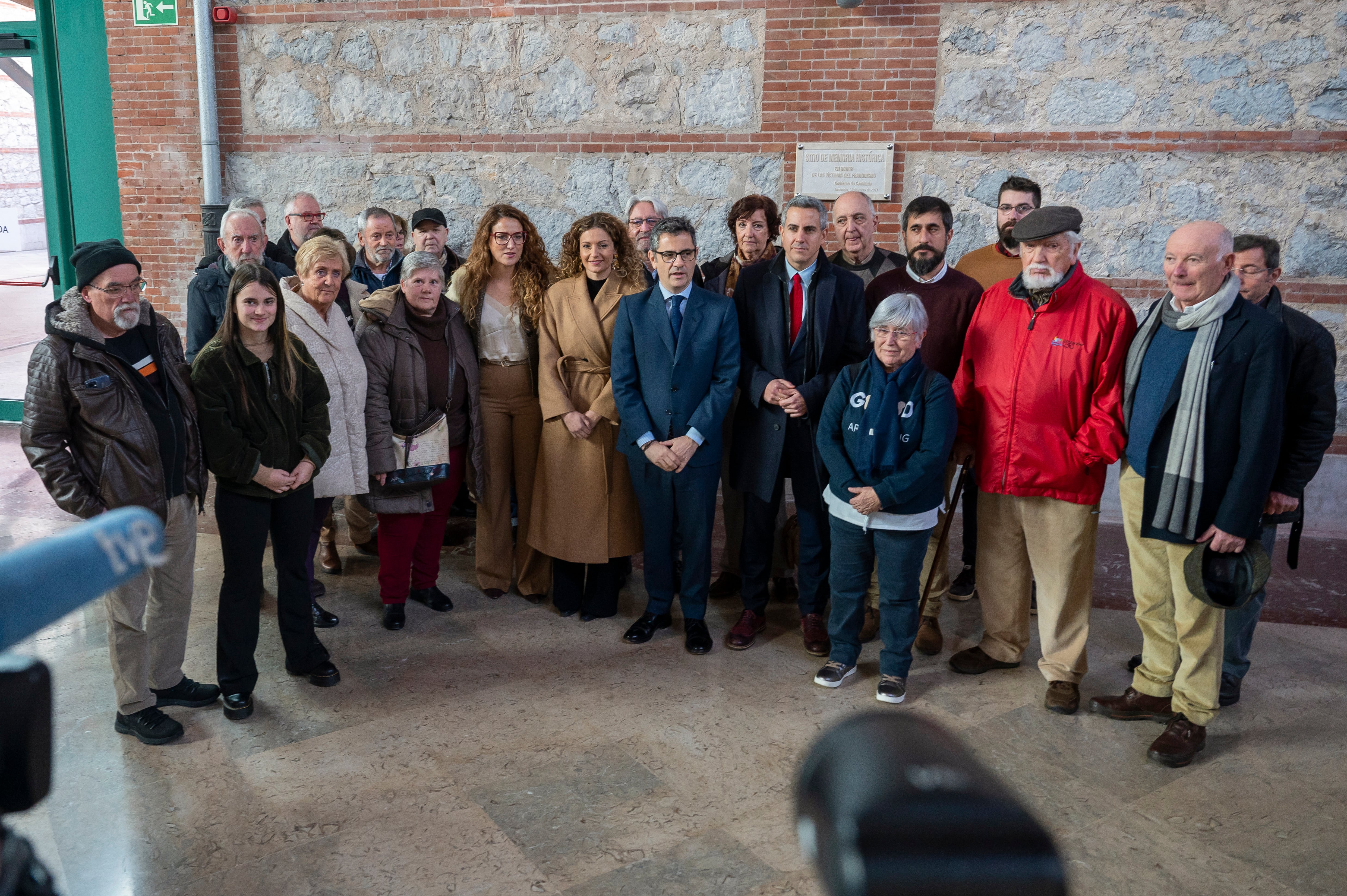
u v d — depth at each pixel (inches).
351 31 247.8
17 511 208.7
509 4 238.7
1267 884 97.6
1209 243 111.7
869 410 130.8
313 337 140.8
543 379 155.8
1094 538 132.9
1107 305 127.3
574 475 156.0
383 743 122.6
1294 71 204.5
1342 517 214.5
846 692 138.6
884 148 226.1
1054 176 219.9
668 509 151.0
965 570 175.3
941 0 217.6
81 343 107.1
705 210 239.1
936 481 131.9
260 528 123.1
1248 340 111.7
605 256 154.2
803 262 144.9
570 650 150.9
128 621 117.0
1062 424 129.4
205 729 124.7
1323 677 143.3
